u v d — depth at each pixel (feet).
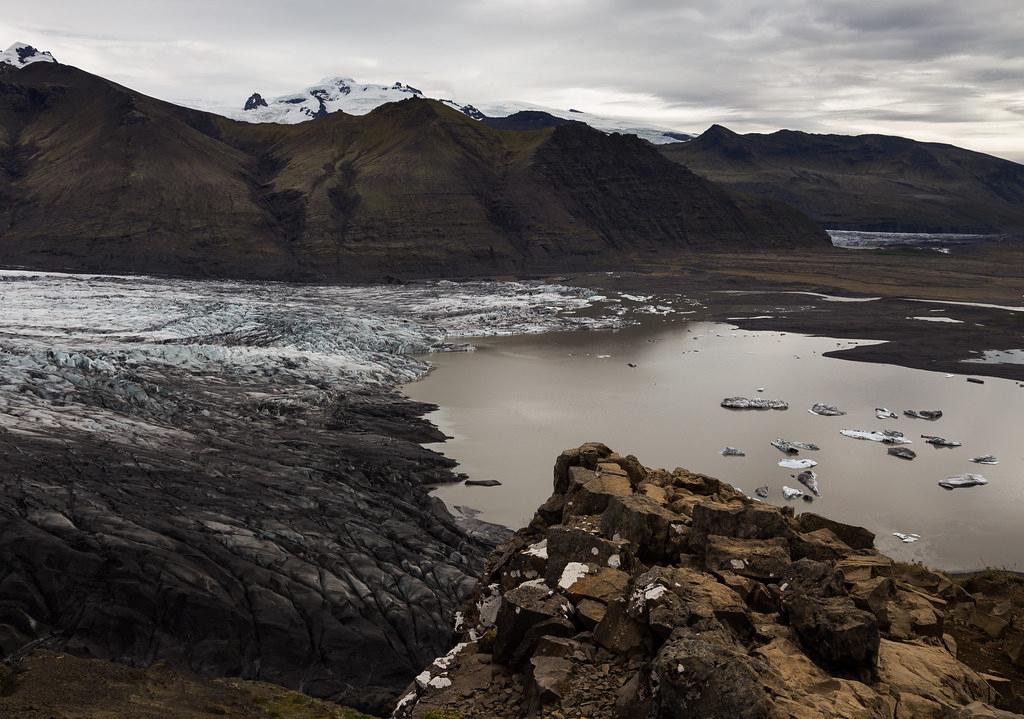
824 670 40.14
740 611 42.57
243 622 91.20
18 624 85.46
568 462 69.51
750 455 168.55
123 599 90.53
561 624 45.42
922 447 177.68
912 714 37.27
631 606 44.11
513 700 43.09
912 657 42.93
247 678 84.79
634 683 38.50
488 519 133.39
